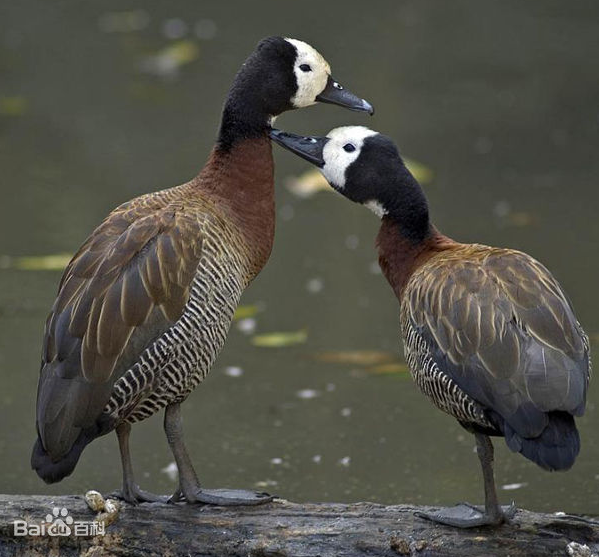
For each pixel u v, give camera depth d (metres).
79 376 8.54
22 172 17.34
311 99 10.19
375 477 11.20
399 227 9.45
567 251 15.10
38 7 23.50
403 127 18.48
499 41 21.44
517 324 8.16
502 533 8.62
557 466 7.62
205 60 20.80
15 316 13.95
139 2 23.66
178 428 9.18
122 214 9.31
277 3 23.34
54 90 19.97
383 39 21.53
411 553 8.51
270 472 11.30
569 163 17.42
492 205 16.33
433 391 8.55
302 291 14.55
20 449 11.68
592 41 21.34
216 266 9.16
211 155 9.97
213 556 8.67
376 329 13.73
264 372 13.02
